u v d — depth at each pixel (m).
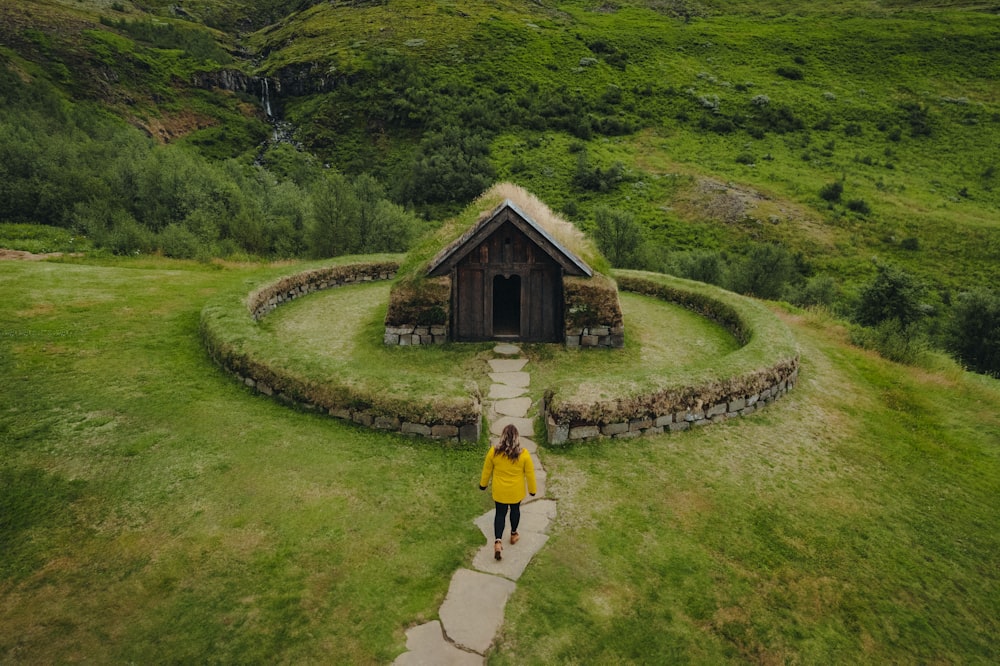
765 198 60.62
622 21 122.00
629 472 8.98
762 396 11.68
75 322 13.84
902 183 65.25
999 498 9.55
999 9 112.31
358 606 6.02
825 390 13.33
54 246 25.59
